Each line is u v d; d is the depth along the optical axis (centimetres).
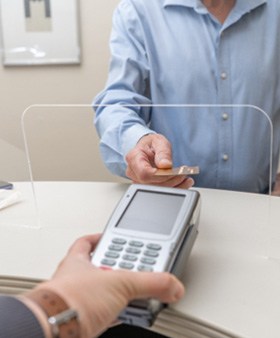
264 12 99
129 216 56
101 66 178
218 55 97
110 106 93
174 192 59
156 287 42
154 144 77
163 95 101
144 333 71
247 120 96
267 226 71
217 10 97
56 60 177
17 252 63
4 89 180
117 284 40
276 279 56
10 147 140
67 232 70
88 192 87
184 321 49
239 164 97
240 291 53
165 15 100
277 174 95
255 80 98
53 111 147
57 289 38
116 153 87
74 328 36
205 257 61
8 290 58
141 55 101
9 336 34
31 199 84
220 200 81
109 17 174
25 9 173
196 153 98
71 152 147
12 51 176
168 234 52
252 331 46
